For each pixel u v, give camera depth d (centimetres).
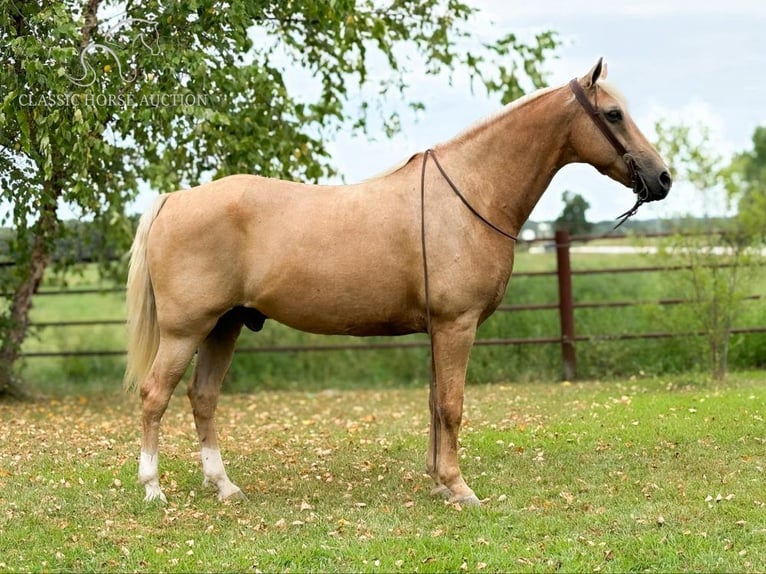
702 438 651
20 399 1005
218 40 778
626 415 751
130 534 474
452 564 421
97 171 839
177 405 984
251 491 564
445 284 504
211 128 795
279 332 1173
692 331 1005
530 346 1120
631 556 428
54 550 450
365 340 1221
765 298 1091
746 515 476
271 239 509
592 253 1688
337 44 870
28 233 966
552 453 638
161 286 518
